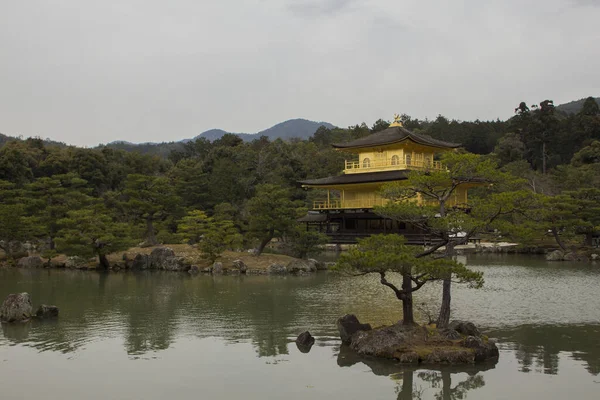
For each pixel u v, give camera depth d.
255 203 66.19
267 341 29.89
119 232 65.69
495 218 29.33
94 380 23.30
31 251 77.00
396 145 73.56
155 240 75.62
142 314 37.66
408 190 31.61
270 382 23.00
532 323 34.09
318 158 132.38
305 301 42.75
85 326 33.84
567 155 155.00
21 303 35.62
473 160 28.75
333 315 37.00
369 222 76.06
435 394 21.56
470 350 25.58
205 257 65.69
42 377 23.67
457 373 24.00
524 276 58.16
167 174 115.69
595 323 34.06
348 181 73.19
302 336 29.16
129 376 23.81
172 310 39.12
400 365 25.12
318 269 65.31
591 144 132.25
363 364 25.44
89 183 104.50
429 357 25.41
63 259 69.56
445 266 25.75
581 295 45.09
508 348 27.98
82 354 27.36
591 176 103.62
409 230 69.62
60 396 21.39
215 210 92.69
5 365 25.47
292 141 198.12
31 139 125.12
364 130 166.62
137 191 73.12
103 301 43.09
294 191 108.56
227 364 25.58
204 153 155.25
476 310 38.41
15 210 67.81
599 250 79.44
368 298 44.09
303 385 22.64
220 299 43.91
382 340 26.81
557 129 154.12
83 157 105.62
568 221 77.38
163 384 22.77
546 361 25.73
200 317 36.59
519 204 28.42
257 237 67.44
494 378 23.34
